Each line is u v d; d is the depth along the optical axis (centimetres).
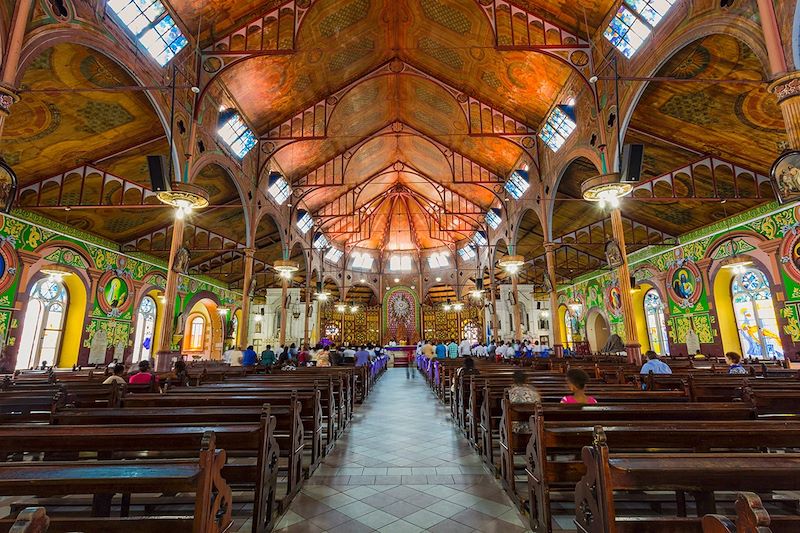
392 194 3297
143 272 1980
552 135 1694
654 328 2064
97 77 1001
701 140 1259
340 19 1488
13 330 1326
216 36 1297
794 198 660
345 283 3475
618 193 1032
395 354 3294
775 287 1380
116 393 579
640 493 479
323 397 723
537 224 2325
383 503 484
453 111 2005
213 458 252
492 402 631
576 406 461
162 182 949
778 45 685
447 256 3603
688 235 1780
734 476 240
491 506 473
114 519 240
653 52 1013
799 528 197
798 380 730
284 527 423
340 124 2086
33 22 716
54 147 1195
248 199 1730
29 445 336
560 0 1233
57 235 1502
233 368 1270
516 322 2100
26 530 132
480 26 1453
